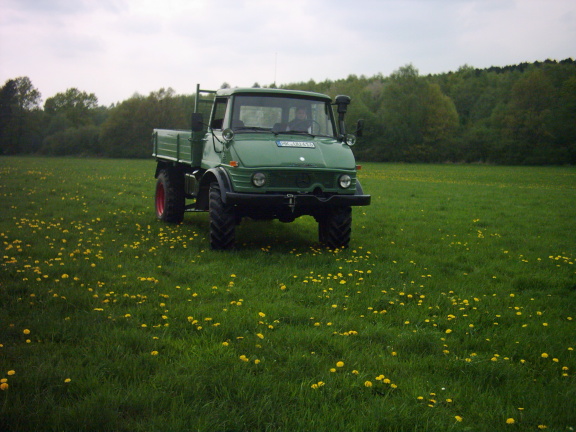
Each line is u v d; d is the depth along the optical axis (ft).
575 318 19.42
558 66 307.58
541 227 44.98
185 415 10.86
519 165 261.03
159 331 15.80
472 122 350.43
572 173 165.89
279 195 26.66
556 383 13.34
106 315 16.92
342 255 28.25
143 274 22.86
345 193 28.43
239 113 29.58
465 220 48.70
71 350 13.97
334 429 10.68
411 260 28.50
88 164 163.02
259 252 27.73
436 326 17.84
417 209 57.06
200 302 19.02
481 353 15.48
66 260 24.71
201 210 33.27
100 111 465.88
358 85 349.61
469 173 162.71
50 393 11.47
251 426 10.77
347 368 13.66
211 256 26.89
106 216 41.81
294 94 30.48
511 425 11.20
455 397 12.37
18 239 29.50
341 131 31.37
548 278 25.34
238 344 14.96
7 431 10.06
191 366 13.08
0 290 19.10
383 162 290.35
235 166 27.02
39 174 96.22
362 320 17.79
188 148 33.65
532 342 16.28
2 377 12.11
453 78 409.69
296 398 11.84
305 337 15.58
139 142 301.63
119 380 12.44
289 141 28.55
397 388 12.75
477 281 24.72
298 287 21.72
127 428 10.33
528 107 268.21
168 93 316.60
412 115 289.74
